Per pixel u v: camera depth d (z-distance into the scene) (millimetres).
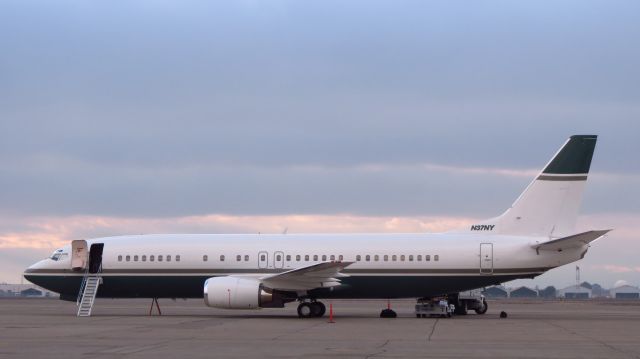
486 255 50281
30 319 47719
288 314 55250
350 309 67938
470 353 27266
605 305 91375
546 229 51000
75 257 53875
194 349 28344
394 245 51344
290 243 52312
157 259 53000
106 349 28234
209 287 48875
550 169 51312
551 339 33188
